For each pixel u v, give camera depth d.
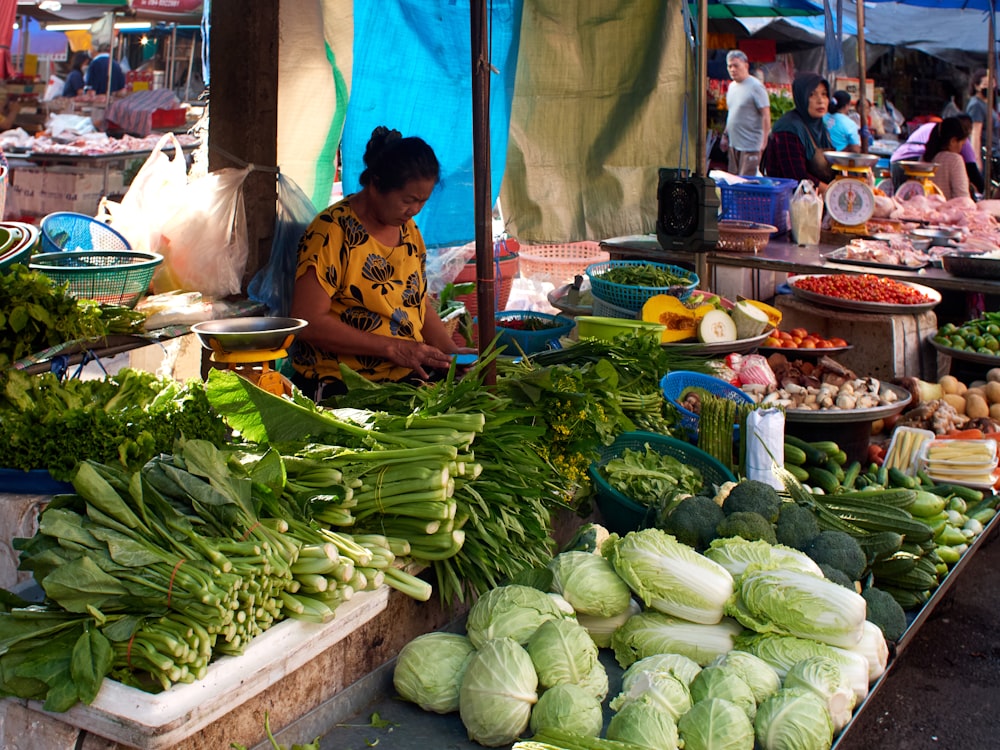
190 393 2.49
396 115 4.77
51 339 3.07
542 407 2.99
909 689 3.48
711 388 4.18
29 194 9.13
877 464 4.42
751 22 11.90
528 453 2.59
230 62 3.96
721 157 10.63
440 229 5.11
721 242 6.07
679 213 5.12
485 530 2.43
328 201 4.52
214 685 1.70
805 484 3.80
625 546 2.45
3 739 1.78
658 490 3.07
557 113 5.27
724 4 10.46
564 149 5.34
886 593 2.76
